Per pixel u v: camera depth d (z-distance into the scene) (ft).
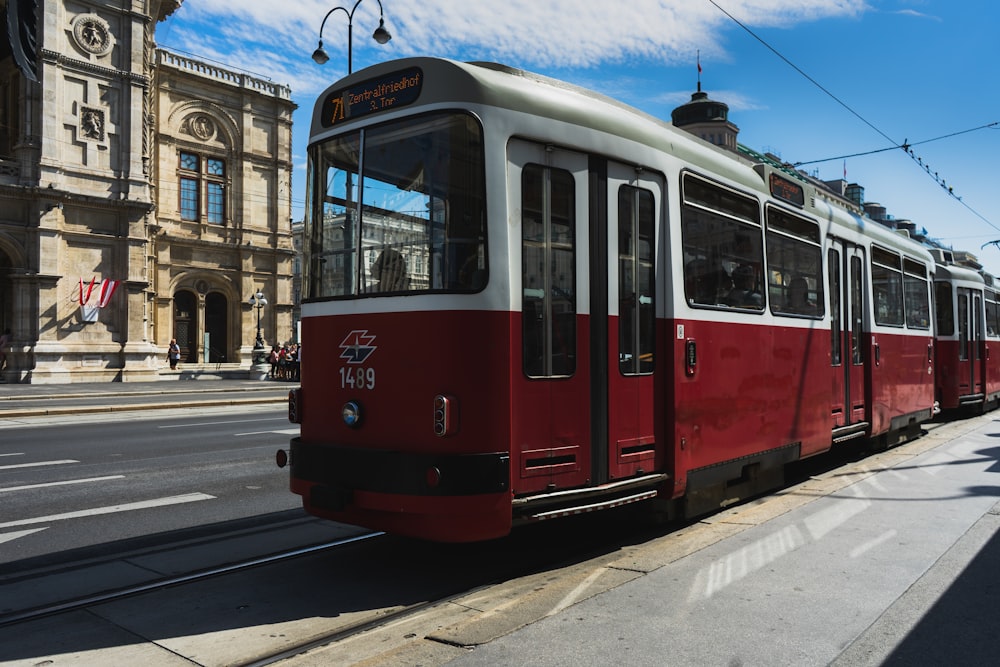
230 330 134.31
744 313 24.39
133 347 106.52
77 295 102.63
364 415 17.70
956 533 21.61
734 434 23.59
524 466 17.11
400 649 13.44
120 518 24.45
